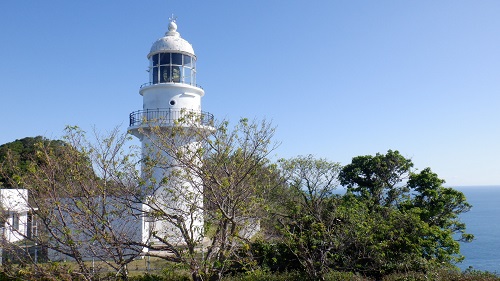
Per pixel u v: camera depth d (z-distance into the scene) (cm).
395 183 2283
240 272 1362
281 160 1270
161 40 2317
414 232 1551
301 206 1529
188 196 1134
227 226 1050
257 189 1141
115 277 1018
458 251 1786
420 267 1445
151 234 1074
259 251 1429
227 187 998
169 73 2283
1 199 1384
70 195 1016
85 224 997
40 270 959
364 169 2336
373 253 1430
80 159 1052
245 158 1088
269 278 1317
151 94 2248
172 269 1002
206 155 1081
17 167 1117
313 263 1349
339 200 1753
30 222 1170
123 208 1193
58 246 1013
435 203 2106
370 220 1482
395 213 1623
